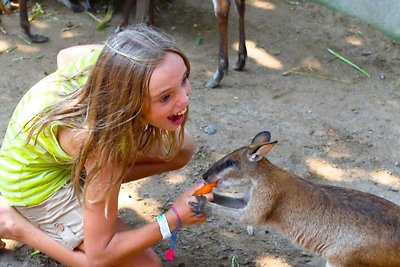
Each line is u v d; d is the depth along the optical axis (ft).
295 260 7.48
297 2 12.75
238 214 6.89
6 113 9.55
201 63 10.96
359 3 12.09
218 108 9.90
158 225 6.47
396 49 11.58
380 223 6.69
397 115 9.95
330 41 11.68
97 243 6.33
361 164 8.93
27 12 11.78
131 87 5.71
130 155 6.00
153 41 5.74
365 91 10.49
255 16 12.28
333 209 6.81
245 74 10.75
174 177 8.52
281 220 7.01
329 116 9.86
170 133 6.61
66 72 6.42
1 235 6.79
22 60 10.77
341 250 6.79
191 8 12.47
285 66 11.00
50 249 6.71
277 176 6.89
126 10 11.41
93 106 5.83
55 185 6.56
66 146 6.20
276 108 9.97
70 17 12.01
